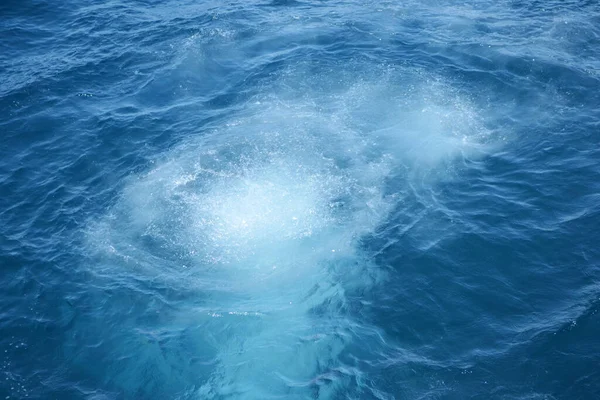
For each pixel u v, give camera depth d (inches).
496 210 1057.5
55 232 1062.4
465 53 1525.6
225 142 1262.3
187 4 1857.8
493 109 1317.7
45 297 938.7
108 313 914.1
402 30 1658.5
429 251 985.5
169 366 834.2
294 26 1699.1
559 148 1189.1
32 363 837.2
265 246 1029.8
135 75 1493.6
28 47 1614.2
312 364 823.7
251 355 844.0
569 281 912.3
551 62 1454.2
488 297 899.4
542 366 789.9
